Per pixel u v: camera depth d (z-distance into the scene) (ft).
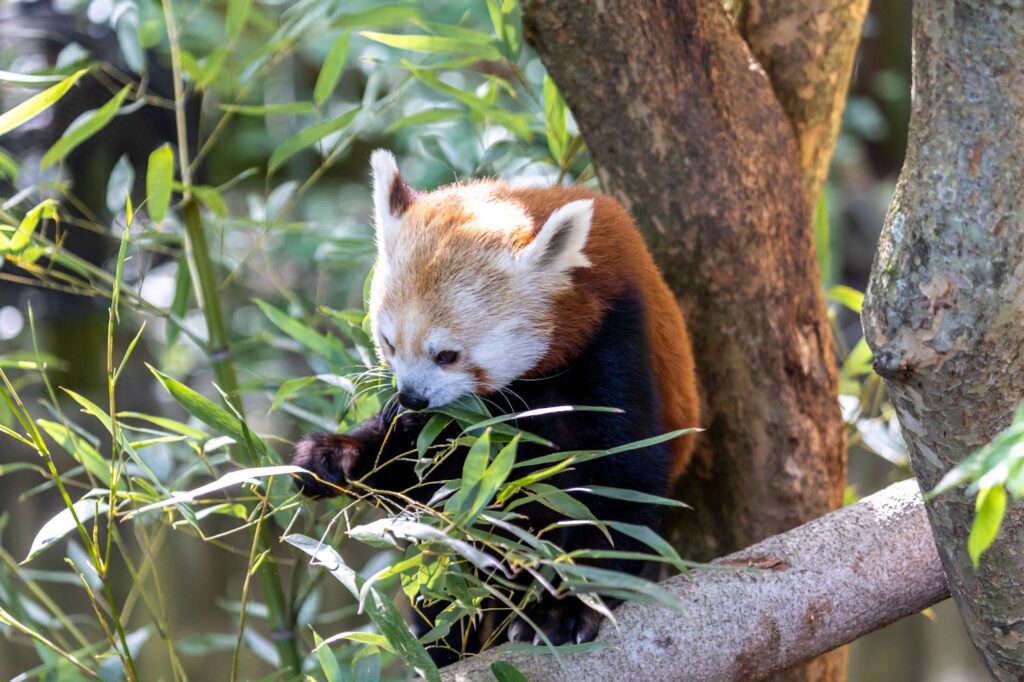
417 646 12.91
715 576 15.31
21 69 30.27
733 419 20.30
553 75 18.71
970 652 34.94
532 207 18.80
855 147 45.88
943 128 11.28
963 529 13.08
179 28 25.26
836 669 22.03
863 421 25.55
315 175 23.43
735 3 20.75
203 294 21.13
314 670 20.65
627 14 17.74
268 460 15.67
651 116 18.49
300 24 23.31
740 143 18.95
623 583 11.67
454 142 27.35
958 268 11.37
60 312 34.76
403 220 18.57
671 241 19.40
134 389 39.81
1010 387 11.98
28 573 22.53
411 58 30.35
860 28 20.70
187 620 33.78
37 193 28.84
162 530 21.40
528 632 15.98
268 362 36.19
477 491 12.75
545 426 18.08
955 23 10.96
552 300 17.66
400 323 17.48
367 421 18.61
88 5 30.19
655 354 18.15
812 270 20.35
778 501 20.45
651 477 17.37
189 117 33.09
